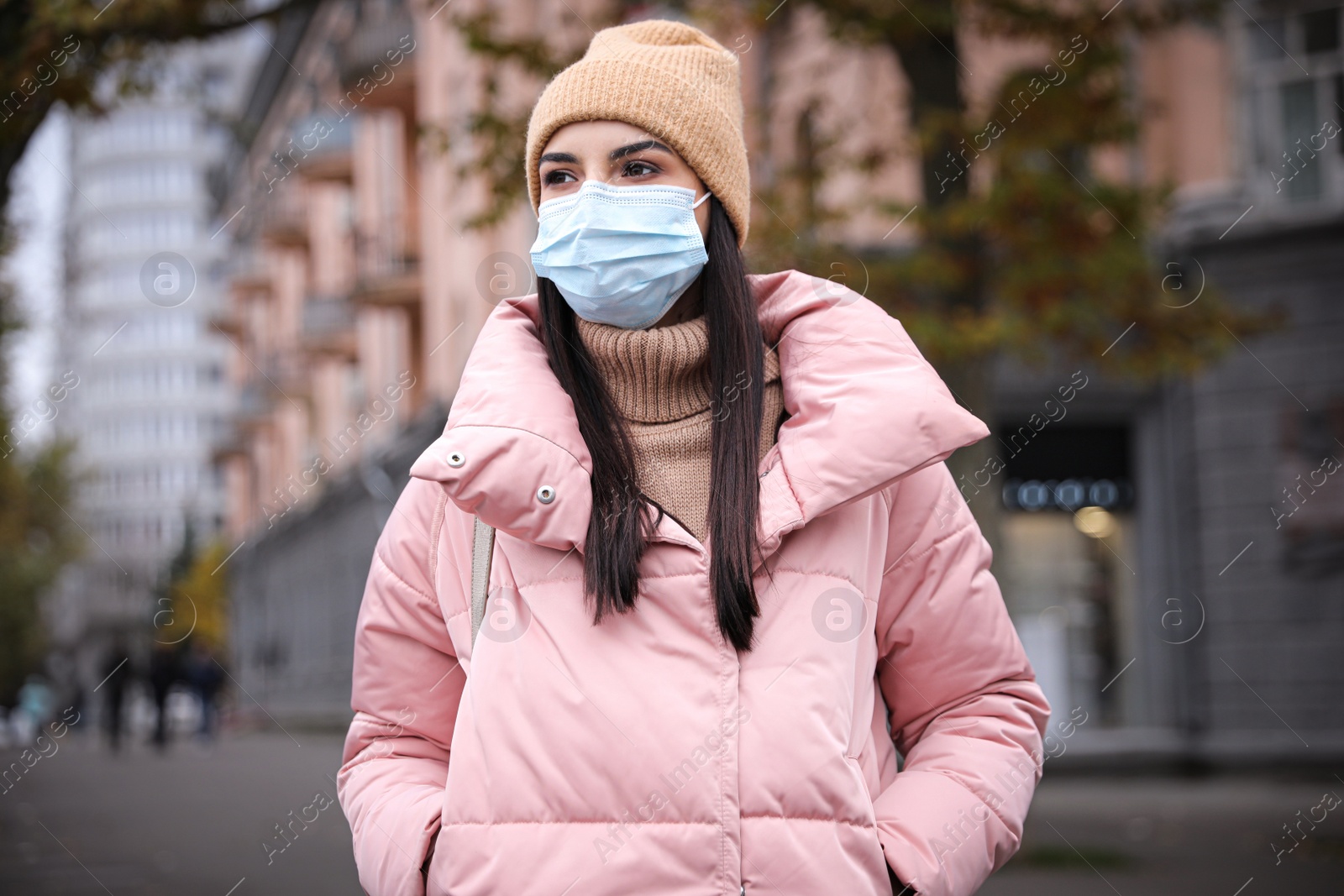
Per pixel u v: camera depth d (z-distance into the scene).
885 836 1.90
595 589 1.82
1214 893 7.15
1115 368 9.85
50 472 32.53
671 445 1.96
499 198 8.84
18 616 43.66
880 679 2.12
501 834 1.79
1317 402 16.61
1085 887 7.26
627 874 1.75
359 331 30.67
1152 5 10.45
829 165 9.98
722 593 1.81
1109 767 15.43
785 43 10.70
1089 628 17.47
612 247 1.99
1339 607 16.44
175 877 7.86
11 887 7.53
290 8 8.09
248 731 29.95
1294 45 17.03
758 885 1.75
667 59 2.10
